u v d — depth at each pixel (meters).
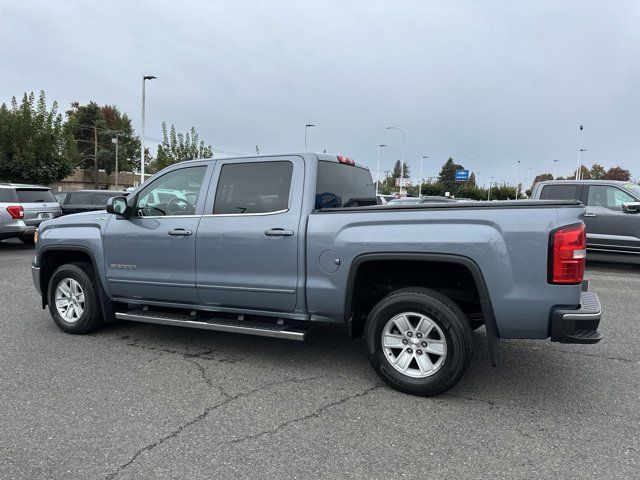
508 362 4.71
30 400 3.79
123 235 5.11
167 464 2.91
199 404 3.73
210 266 4.64
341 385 4.12
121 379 4.22
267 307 4.46
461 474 2.81
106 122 78.38
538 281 3.48
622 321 6.28
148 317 4.98
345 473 2.82
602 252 10.80
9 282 8.76
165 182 5.05
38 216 13.27
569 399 3.86
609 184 10.67
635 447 3.12
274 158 4.54
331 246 4.09
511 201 3.67
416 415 3.56
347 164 5.08
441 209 3.77
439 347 3.81
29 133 24.84
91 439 3.20
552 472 2.83
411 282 4.38
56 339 5.39
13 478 2.76
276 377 4.29
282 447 3.11
